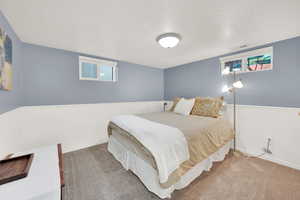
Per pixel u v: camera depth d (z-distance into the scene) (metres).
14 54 1.67
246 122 2.33
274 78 2.04
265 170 1.81
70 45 2.20
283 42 1.95
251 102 2.29
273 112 2.03
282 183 1.53
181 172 1.31
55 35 1.83
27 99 2.06
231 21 1.48
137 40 2.01
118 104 3.16
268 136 2.09
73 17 1.41
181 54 2.67
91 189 1.46
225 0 1.14
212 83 2.89
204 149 1.63
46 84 2.23
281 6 1.21
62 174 0.88
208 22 1.50
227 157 2.21
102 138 2.89
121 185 1.53
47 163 0.99
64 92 2.42
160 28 1.64
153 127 1.62
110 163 2.03
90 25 1.58
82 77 2.70
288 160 1.90
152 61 3.26
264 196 1.34
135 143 1.58
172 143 1.30
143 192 1.42
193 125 1.80
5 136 1.36
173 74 3.86
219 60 2.74
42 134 2.18
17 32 1.71
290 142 1.88
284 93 1.95
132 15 1.38
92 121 2.75
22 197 0.65
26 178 0.80
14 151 1.67
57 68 2.34
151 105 3.87
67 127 2.44
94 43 2.12
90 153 2.38
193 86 3.30
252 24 1.54
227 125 2.26
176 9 1.28
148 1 1.16
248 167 1.89
